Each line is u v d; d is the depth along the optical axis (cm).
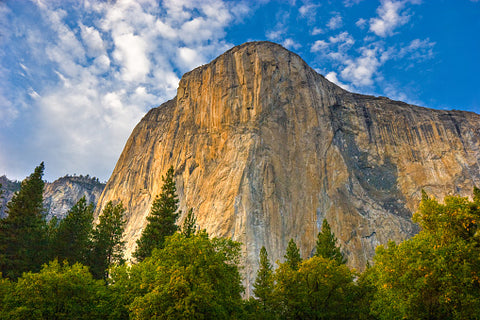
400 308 2188
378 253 2516
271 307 3181
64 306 2531
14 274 3769
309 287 3069
